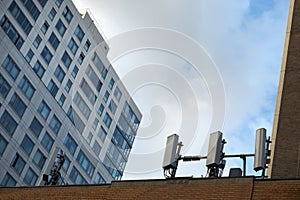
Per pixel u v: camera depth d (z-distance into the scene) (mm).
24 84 53281
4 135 49844
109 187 14117
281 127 15414
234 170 15000
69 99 60312
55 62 58688
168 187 13352
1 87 50250
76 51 62719
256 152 14531
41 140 54625
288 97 16234
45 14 57969
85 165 62469
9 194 15234
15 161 50656
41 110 55406
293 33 18219
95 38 66000
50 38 58438
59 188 14758
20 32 53781
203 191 12766
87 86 63844
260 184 12398
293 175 14055
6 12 52344
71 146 60000
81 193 14242
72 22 62469
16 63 52438
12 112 51156
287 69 17078
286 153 14648
